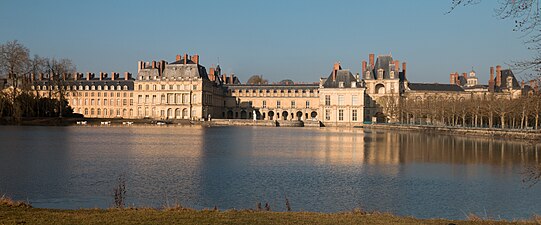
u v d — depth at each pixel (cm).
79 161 5103
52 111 14950
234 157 5728
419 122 16362
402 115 16425
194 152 6256
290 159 5612
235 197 3462
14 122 12988
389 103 17800
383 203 3347
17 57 12850
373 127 17075
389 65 19562
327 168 4875
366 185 3953
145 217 2261
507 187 3888
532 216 2955
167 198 3381
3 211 2330
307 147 7331
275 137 9931
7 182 3822
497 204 3331
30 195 3388
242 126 17125
